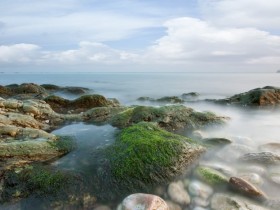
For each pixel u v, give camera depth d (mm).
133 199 6926
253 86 58281
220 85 62719
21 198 7422
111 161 8727
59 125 13914
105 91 44062
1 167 8289
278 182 8219
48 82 76875
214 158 10141
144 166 8430
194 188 7887
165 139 9484
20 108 14359
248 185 7688
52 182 7844
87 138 11477
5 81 82125
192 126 14320
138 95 39594
